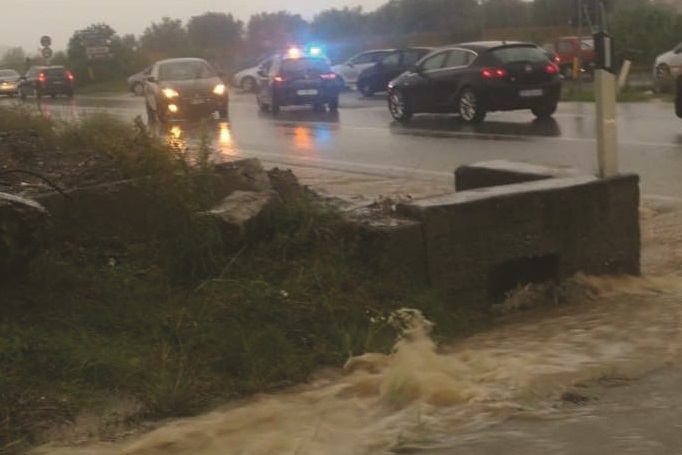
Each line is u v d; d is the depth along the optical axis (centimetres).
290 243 746
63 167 985
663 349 608
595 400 520
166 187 754
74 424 516
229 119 2805
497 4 6800
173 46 7506
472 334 689
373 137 2120
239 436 500
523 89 2278
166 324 634
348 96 3828
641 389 534
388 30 7206
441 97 2395
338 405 538
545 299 768
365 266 719
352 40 7156
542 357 603
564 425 485
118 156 867
